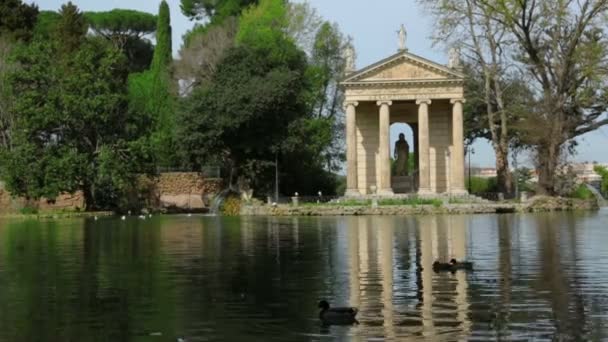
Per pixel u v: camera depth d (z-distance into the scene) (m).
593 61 94.06
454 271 31.83
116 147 99.94
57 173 95.06
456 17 104.19
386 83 109.12
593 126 101.38
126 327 21.64
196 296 26.52
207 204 112.12
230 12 145.38
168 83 130.12
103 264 36.12
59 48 108.75
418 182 114.56
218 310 23.91
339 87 119.44
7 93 102.44
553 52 96.50
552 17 95.25
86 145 101.38
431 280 29.39
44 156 95.88
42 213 98.81
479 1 101.69
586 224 62.72
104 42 108.06
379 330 20.70
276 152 105.81
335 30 131.38
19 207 102.94
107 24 156.12
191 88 129.00
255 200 103.56
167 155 117.00
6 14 125.38
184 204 111.69
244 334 20.59
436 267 32.09
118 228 66.62
